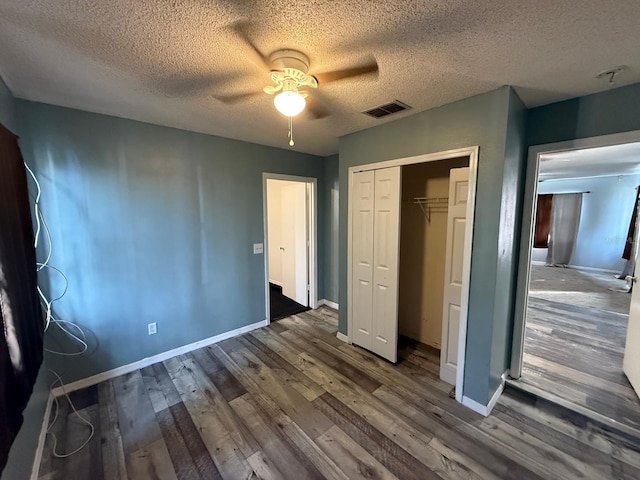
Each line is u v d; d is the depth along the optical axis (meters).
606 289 5.21
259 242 3.51
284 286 4.95
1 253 1.19
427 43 1.38
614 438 1.84
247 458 1.70
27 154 2.06
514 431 1.90
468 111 2.01
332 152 3.90
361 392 2.31
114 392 2.31
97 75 1.69
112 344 2.51
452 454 1.72
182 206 2.84
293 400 2.22
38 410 1.82
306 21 1.21
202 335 3.09
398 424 1.97
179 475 1.59
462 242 2.23
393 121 2.49
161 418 2.03
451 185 2.27
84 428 1.93
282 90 1.62
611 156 3.88
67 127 2.20
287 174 3.73
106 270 2.45
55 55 1.47
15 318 1.27
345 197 3.05
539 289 5.22
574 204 7.00
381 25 1.24
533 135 2.20
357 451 1.75
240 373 2.59
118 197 2.46
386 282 2.72
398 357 2.88
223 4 1.11
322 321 3.82
